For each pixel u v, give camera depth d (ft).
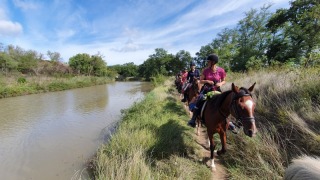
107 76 193.26
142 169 12.62
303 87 18.51
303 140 13.34
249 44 115.85
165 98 42.93
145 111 29.86
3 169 18.37
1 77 84.02
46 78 103.71
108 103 53.26
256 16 115.03
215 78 16.02
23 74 114.42
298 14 73.41
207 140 19.67
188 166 14.33
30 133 28.27
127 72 278.46
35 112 41.91
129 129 22.03
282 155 13.16
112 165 14.25
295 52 72.54
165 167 14.35
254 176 12.25
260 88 23.79
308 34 68.64
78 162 19.25
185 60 256.93
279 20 83.25
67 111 42.83
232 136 17.57
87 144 23.75
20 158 20.49
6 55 107.24
